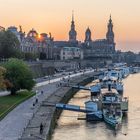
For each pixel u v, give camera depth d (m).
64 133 142.75
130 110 194.12
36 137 117.06
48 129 128.38
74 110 172.00
